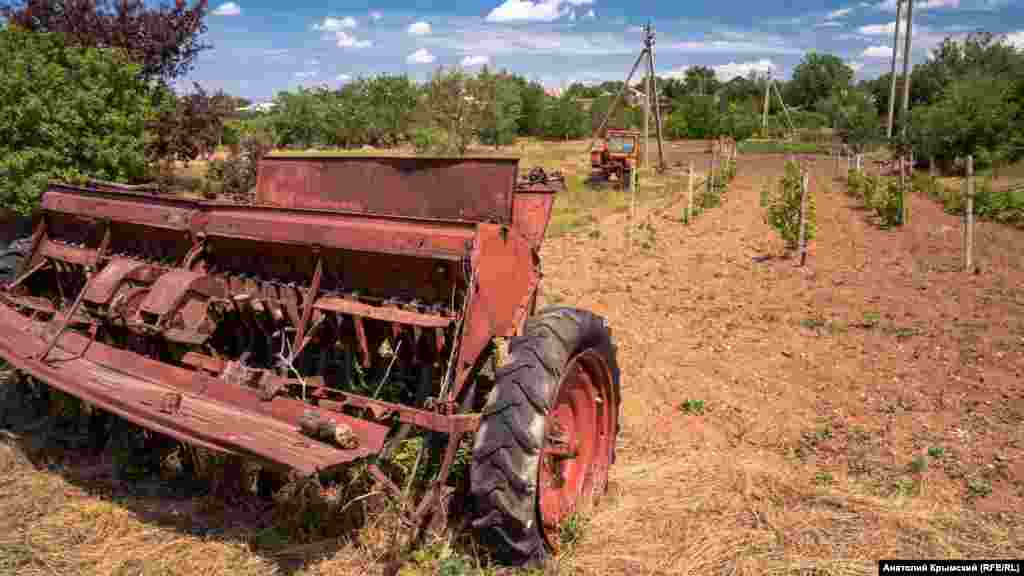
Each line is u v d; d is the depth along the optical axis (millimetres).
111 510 3914
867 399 5934
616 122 60562
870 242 14000
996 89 28938
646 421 5566
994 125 27969
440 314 3719
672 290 10180
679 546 3777
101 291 4410
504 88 33062
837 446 5059
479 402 4336
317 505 3811
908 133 28500
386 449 3496
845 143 47594
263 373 3775
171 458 4250
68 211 5141
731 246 13906
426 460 3719
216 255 4598
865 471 4668
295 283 4281
